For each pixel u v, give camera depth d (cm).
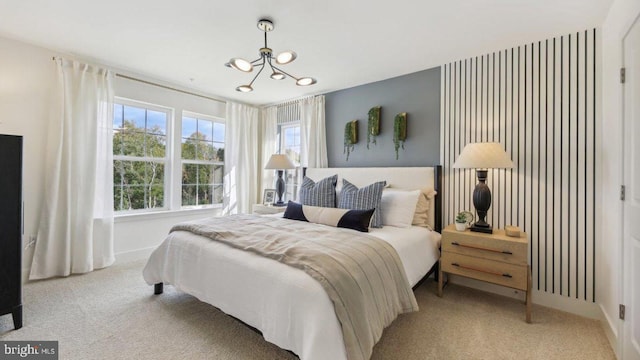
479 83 274
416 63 294
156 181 368
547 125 239
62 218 279
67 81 281
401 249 204
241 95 421
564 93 232
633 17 152
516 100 254
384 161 340
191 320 204
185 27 230
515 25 219
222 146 443
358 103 364
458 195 285
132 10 206
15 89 260
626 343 160
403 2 192
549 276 237
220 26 227
